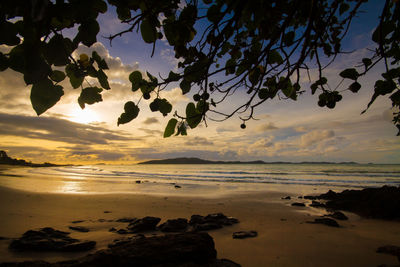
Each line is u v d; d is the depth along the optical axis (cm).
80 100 79
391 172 4569
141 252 278
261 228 644
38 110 68
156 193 1672
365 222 775
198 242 305
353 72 114
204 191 1870
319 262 405
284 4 99
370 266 391
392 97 114
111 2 84
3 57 62
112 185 2278
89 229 617
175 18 96
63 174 4119
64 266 253
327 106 124
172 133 112
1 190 1478
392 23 108
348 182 2748
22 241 427
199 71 109
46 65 66
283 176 3888
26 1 55
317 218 762
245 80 124
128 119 101
